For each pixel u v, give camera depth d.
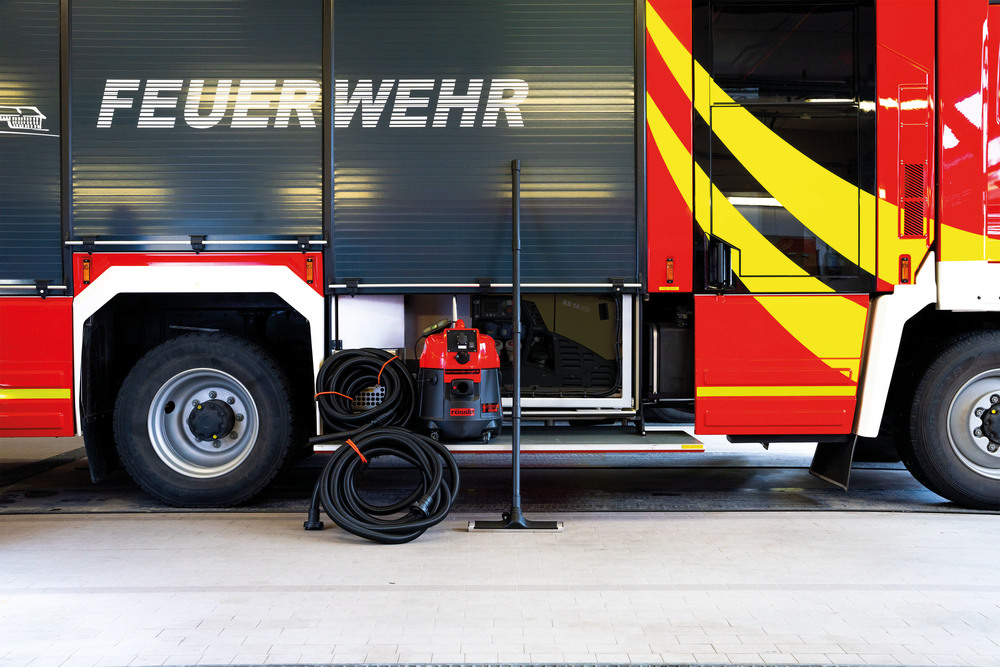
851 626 2.60
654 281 4.17
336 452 3.85
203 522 3.98
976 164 4.11
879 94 4.13
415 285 4.20
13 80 4.16
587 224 4.17
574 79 4.17
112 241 4.15
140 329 4.68
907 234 4.12
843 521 3.96
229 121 4.18
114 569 3.19
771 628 2.58
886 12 4.12
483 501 4.47
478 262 4.19
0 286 4.14
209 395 4.31
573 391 4.30
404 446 3.90
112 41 4.16
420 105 4.18
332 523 3.96
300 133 4.18
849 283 4.14
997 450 4.18
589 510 4.23
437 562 3.29
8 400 4.13
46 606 2.77
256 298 4.55
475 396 3.98
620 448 3.99
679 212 4.16
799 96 4.15
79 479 5.16
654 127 4.15
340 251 4.19
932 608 2.76
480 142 4.17
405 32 4.17
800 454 6.18
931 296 4.12
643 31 4.16
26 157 4.16
